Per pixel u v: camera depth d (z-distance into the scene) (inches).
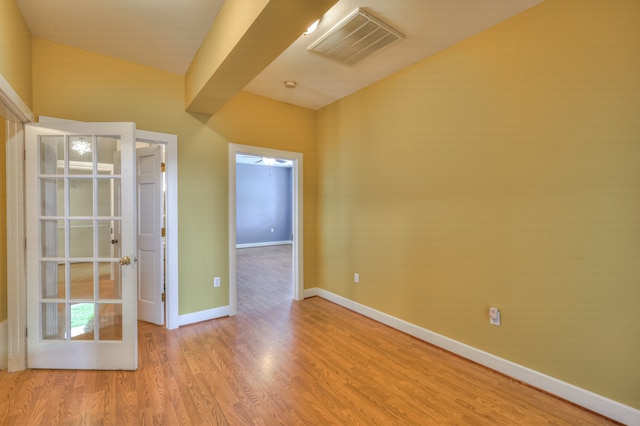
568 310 75.5
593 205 71.2
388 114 122.4
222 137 131.0
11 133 86.6
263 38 70.9
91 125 89.7
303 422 67.9
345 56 106.1
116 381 83.2
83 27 89.4
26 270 88.0
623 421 67.4
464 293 97.3
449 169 100.8
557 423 68.1
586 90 71.5
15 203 87.0
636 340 66.1
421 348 104.2
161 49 102.3
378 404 74.4
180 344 105.9
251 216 372.5
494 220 89.4
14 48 77.2
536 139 80.1
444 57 101.4
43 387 80.0
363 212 135.4
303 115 157.5
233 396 76.9
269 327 121.4
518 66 83.1
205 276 127.4
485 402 75.4
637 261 65.8
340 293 148.8
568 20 73.9
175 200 119.4
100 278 91.7
